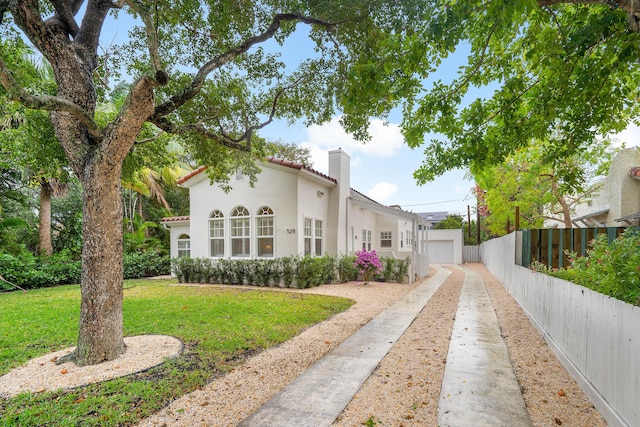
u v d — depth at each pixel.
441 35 3.81
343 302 8.98
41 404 3.45
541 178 14.93
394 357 4.88
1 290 11.86
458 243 29.23
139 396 3.61
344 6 5.23
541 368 4.39
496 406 3.39
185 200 24.77
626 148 11.90
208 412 3.32
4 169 14.45
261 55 6.99
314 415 3.25
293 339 5.73
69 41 4.86
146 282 13.91
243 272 12.65
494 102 5.91
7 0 4.34
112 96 15.51
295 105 7.61
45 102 3.81
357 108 5.34
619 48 4.41
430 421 3.12
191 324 6.54
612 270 3.35
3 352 5.02
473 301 9.47
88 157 4.68
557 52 4.56
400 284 13.20
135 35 6.49
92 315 4.56
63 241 17.83
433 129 5.86
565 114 5.70
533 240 7.54
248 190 13.20
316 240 13.88
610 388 3.05
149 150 9.14
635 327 2.63
